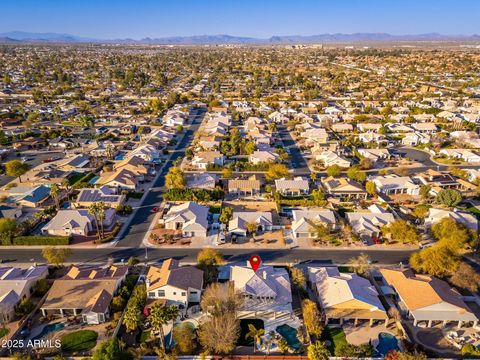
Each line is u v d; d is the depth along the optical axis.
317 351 56.59
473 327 65.50
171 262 77.31
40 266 79.31
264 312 68.38
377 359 58.50
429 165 148.75
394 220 97.88
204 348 60.41
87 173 137.50
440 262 76.00
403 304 69.81
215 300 66.94
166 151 164.38
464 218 97.12
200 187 121.62
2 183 128.25
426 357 56.59
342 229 97.38
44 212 103.88
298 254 88.19
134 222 102.25
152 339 62.25
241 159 154.62
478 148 166.00
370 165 143.88
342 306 66.81
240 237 95.56
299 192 119.50
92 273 75.19
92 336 63.03
